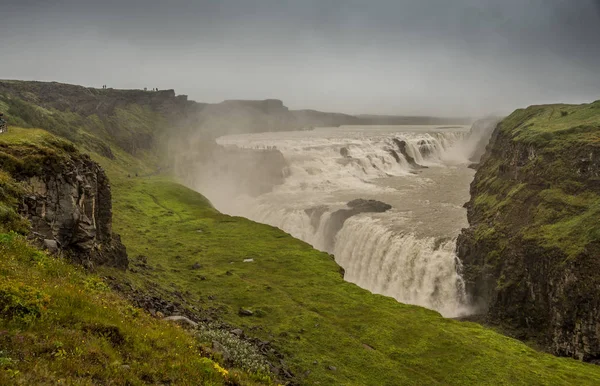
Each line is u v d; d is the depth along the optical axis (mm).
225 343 29625
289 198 141250
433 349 43750
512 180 110750
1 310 18656
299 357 39469
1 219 28828
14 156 35969
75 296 22359
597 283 70125
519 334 77375
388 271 99188
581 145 96562
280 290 59031
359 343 44281
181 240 83250
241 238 86062
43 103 188750
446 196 135750
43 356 17094
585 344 68750
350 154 180000
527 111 156125
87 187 42281
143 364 20000
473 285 87188
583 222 79750
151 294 43781
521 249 83125
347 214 116562
